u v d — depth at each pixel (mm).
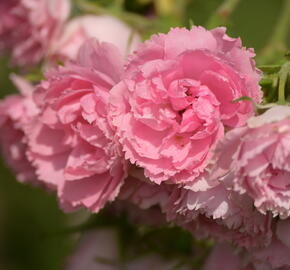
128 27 469
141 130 390
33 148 422
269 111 379
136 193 407
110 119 390
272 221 401
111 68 397
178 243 469
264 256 408
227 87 383
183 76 387
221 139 378
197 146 387
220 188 390
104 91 398
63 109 405
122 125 388
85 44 403
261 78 390
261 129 376
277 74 392
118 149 390
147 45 387
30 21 475
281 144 377
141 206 407
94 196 408
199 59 383
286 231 398
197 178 388
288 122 375
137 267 476
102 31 463
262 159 379
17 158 467
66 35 466
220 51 383
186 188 388
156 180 387
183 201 394
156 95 386
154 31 461
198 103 385
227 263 438
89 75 400
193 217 396
